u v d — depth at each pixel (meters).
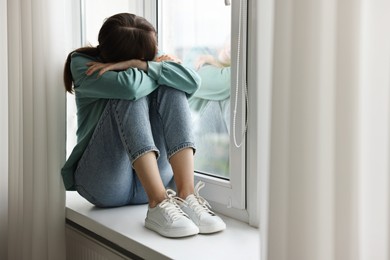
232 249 1.21
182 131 1.43
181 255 1.17
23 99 1.62
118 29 1.49
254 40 1.31
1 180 1.84
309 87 0.72
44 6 1.58
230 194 1.46
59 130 1.63
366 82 0.69
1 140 1.83
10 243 1.77
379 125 0.69
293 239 0.74
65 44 1.67
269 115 0.78
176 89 1.48
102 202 1.61
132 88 1.39
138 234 1.33
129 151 1.39
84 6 2.06
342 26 0.68
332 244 0.72
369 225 0.71
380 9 0.67
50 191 1.62
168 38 1.85
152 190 1.37
